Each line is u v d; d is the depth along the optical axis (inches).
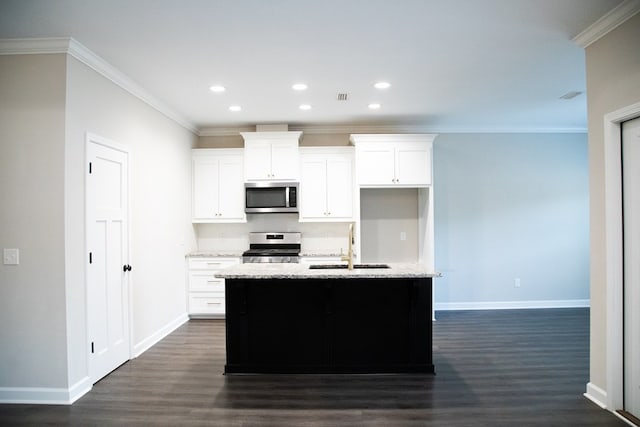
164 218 167.8
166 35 103.1
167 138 171.3
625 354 97.8
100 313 120.4
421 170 189.0
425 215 197.9
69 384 105.1
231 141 211.5
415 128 207.8
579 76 135.9
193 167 201.9
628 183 96.2
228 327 125.3
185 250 192.5
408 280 124.4
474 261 210.5
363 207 210.2
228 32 101.8
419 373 124.1
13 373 105.3
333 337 124.7
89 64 114.4
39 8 89.0
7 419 96.3
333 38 105.8
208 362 135.4
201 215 201.5
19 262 105.0
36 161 104.7
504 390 111.9
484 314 199.0
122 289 133.2
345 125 205.2
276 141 196.1
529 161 210.4
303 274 115.0
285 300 125.3
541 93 153.6
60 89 104.5
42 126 104.6
